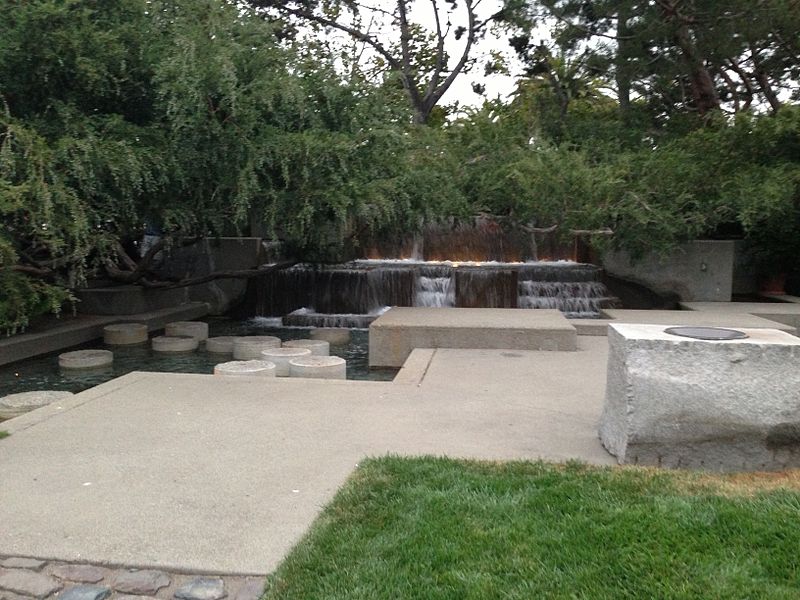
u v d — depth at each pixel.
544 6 20.23
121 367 11.56
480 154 17.84
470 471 4.91
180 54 11.50
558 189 16.11
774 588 3.32
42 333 12.53
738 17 17.56
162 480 4.93
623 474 4.82
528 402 7.17
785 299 17.17
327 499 4.57
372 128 13.77
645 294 17.20
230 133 12.43
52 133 11.38
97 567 3.72
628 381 5.10
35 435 6.00
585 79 22.41
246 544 3.95
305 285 17.47
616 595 3.30
